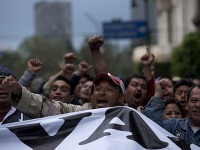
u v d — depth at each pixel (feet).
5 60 247.70
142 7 139.74
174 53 91.50
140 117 21.36
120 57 204.54
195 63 81.51
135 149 20.35
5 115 24.22
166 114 28.30
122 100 24.99
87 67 34.88
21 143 21.36
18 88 23.50
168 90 33.40
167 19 156.76
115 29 122.62
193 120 24.41
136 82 29.76
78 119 21.61
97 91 23.89
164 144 20.84
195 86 24.50
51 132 21.47
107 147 20.15
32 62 26.76
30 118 24.30
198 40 86.58
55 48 263.49
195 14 121.90
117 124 21.02
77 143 20.86
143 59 30.76
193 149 21.40
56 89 28.89
